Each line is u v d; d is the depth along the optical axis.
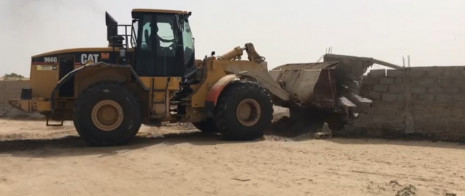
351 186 5.61
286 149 8.49
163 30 10.30
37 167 7.12
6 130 13.72
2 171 6.84
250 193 5.36
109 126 9.28
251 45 11.47
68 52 9.98
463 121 9.80
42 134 12.15
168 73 10.30
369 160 7.36
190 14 10.94
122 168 6.93
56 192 5.59
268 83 11.25
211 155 7.84
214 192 5.43
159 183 5.94
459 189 5.44
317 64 11.84
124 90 9.39
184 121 10.41
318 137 10.20
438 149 8.59
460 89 9.88
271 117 10.43
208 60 10.52
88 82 9.72
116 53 10.04
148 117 10.00
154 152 8.23
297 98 11.42
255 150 8.37
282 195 5.26
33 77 10.03
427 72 10.32
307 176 6.19
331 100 11.03
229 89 10.15
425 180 5.92
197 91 10.37
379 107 10.79
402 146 9.02
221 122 10.06
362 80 11.23
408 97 10.48
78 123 9.11
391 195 5.20
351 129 10.88
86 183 6.02
